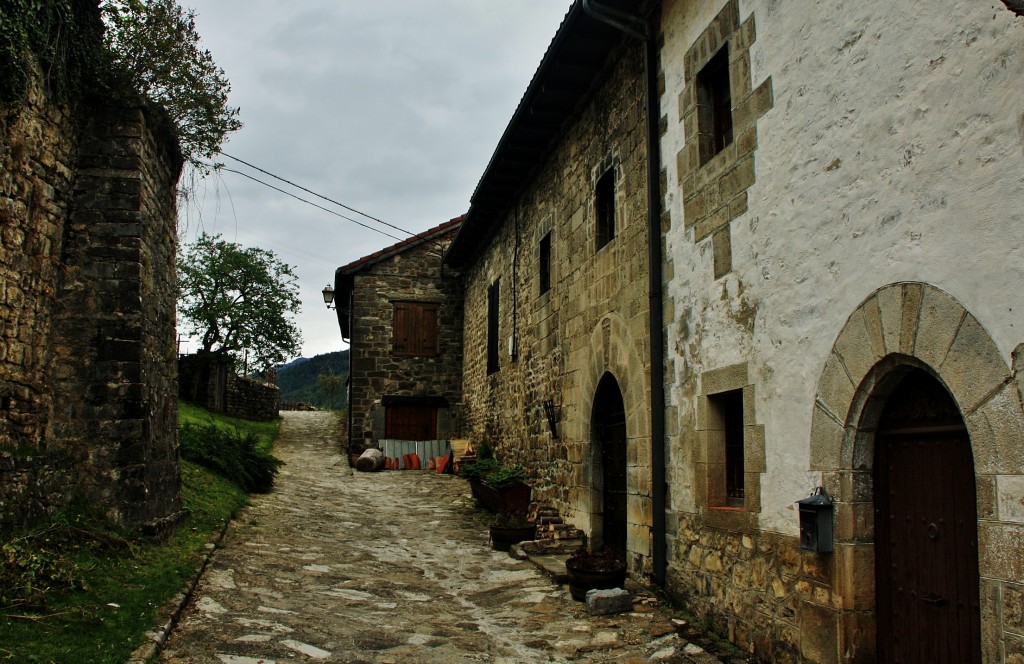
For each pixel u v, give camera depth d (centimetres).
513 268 1140
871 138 370
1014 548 283
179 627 448
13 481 498
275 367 2522
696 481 538
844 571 378
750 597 463
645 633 503
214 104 704
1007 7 280
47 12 529
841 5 397
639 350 645
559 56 738
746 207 482
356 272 1673
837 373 388
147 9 634
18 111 509
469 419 1530
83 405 582
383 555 748
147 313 627
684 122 576
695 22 564
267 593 552
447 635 497
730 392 502
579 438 803
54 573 444
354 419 1622
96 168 614
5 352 512
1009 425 287
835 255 394
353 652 445
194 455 990
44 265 566
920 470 357
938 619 340
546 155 969
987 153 302
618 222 705
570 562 603
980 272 303
